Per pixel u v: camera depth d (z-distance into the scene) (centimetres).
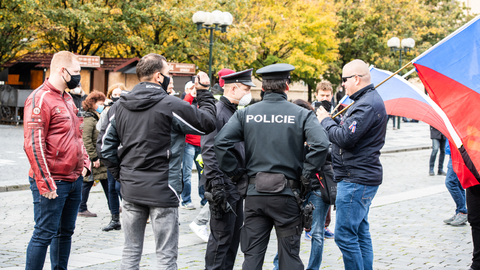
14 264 448
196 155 749
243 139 339
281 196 320
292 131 324
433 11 3772
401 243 544
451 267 461
